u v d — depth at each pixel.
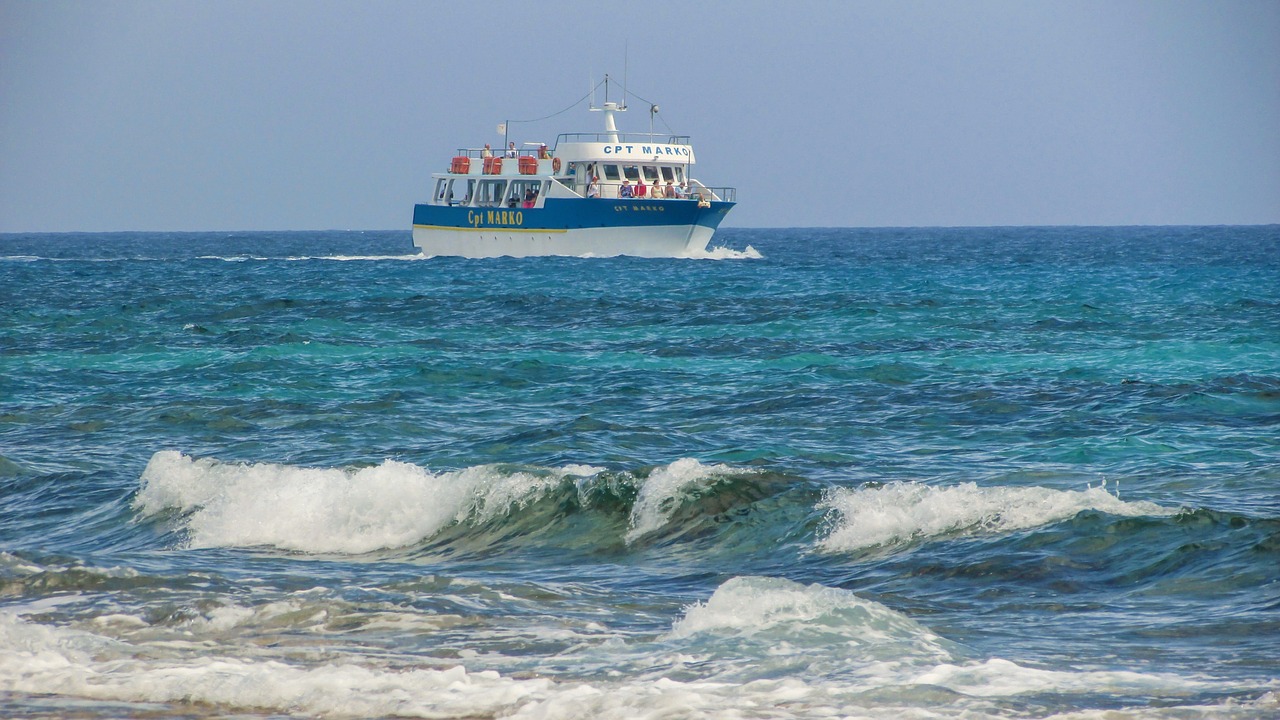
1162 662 31.81
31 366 115.69
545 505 53.88
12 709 29.70
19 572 44.69
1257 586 38.41
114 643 35.62
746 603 36.81
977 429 77.69
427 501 55.03
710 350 123.94
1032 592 39.84
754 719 27.45
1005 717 27.30
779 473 54.19
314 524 54.72
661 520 51.66
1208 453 67.06
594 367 112.00
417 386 101.00
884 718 27.34
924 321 149.62
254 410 88.69
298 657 34.25
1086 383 95.50
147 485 60.09
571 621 38.03
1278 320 144.88
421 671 31.94
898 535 46.91
